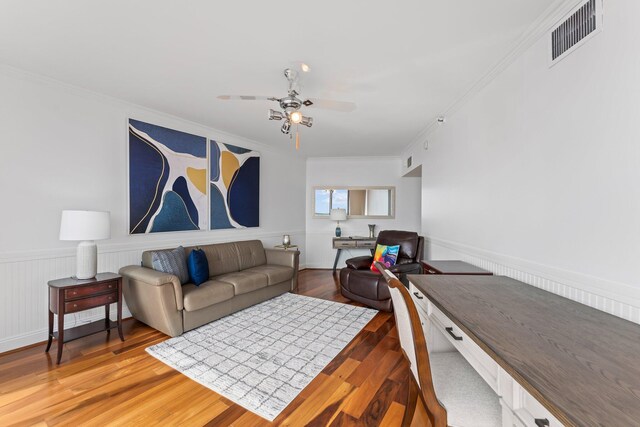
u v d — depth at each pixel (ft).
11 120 7.83
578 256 4.91
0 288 7.70
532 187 6.07
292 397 5.99
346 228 20.06
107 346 8.16
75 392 6.09
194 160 12.60
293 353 7.82
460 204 9.64
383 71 7.70
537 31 5.78
